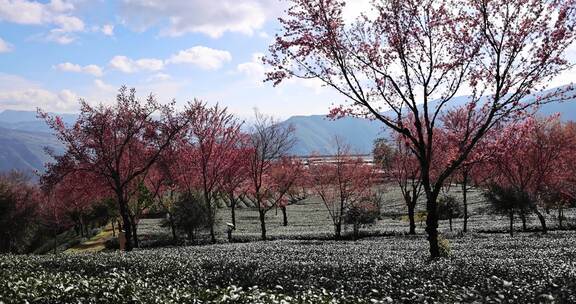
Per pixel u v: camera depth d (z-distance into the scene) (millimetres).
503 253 22984
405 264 17875
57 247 50938
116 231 55344
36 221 49750
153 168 41906
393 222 53125
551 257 20609
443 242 22734
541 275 14648
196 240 41281
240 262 19438
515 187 37625
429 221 19906
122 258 20781
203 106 40438
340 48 18344
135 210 44469
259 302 10711
